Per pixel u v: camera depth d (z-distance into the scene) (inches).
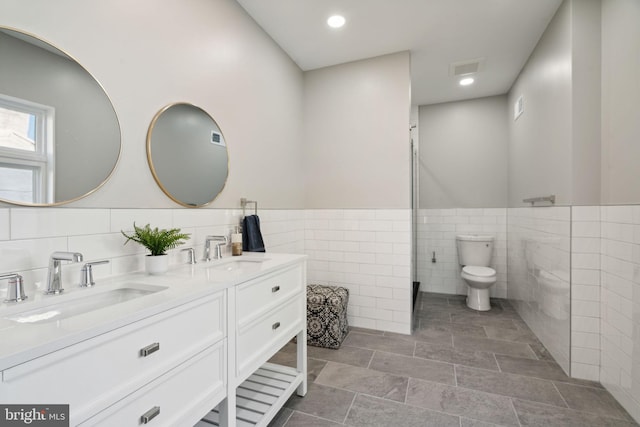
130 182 54.3
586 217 77.5
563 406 67.8
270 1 83.0
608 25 73.5
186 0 66.9
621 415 65.0
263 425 56.8
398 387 75.4
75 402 27.5
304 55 111.5
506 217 152.0
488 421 63.0
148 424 34.8
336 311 97.1
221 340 46.3
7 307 33.9
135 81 55.4
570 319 79.4
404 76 109.3
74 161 45.5
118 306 34.5
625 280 67.6
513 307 137.7
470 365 86.0
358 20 91.4
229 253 78.6
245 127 86.8
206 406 43.2
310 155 122.7
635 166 64.6
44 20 42.3
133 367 33.0
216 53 75.6
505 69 123.0
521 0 82.5
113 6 51.6
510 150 143.6
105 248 50.0
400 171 110.4
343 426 61.6
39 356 24.8
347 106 117.3
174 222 63.5
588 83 77.2
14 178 39.0
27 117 40.4
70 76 45.3
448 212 162.1
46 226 42.3
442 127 162.6
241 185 85.0
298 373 72.5
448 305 141.3
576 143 78.0
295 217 116.2
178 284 45.1
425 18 90.4
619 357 69.3
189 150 67.2
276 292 62.7
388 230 112.2
